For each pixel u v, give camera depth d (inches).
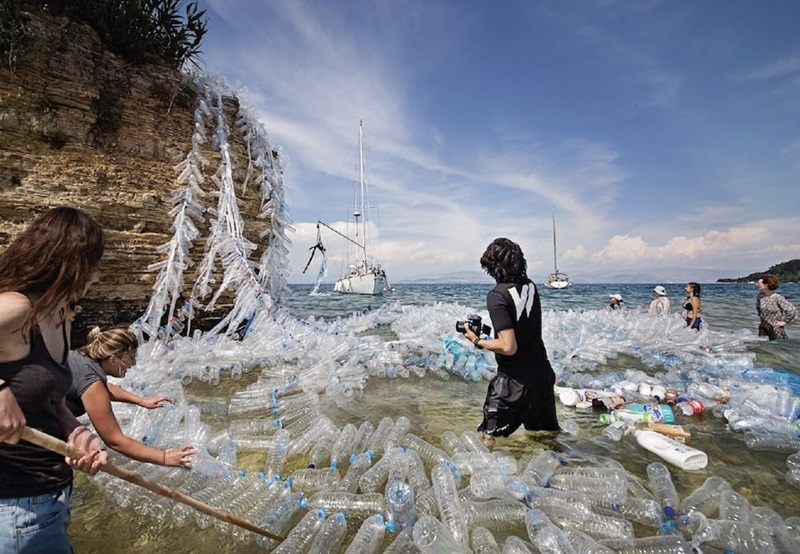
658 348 329.1
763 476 135.3
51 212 63.2
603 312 510.3
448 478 124.2
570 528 106.6
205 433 158.7
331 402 210.2
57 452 62.5
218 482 124.6
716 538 99.2
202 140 389.7
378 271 1540.4
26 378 59.2
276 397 205.8
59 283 59.2
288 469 139.2
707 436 167.3
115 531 106.2
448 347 308.2
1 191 284.8
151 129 361.1
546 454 142.3
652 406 178.4
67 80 313.9
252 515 110.7
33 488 60.4
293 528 106.1
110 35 347.3
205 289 371.2
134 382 225.5
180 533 105.8
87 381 88.2
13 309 55.6
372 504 114.0
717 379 238.4
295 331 356.8
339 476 131.2
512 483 118.0
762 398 191.2
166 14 393.4
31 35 292.4
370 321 504.4
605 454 148.2
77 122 318.7
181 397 206.2
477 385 246.1
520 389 146.9
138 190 344.2
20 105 293.9
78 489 124.6
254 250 434.6
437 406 206.2
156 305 335.3
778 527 105.0
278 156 478.0
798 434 160.7
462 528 103.5
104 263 320.8
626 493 118.6
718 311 681.0
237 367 271.4
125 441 86.4
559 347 313.0
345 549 99.0
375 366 272.7
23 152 296.0
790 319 373.4
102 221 324.2
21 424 56.2
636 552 96.5
